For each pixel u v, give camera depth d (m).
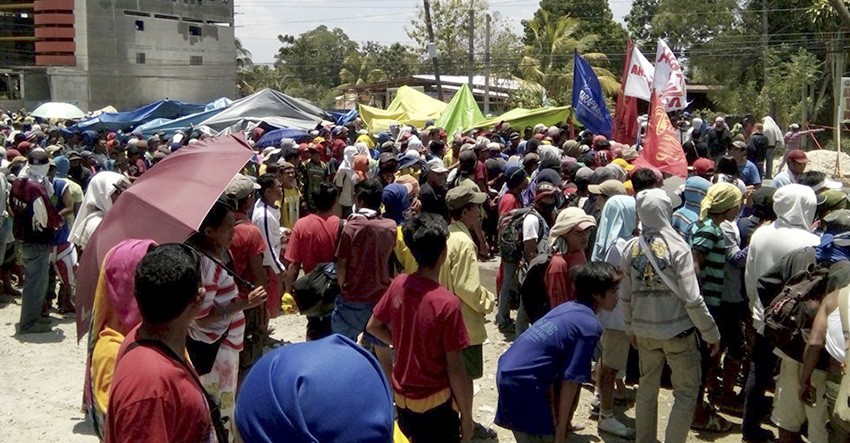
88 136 19.44
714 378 6.37
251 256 6.05
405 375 4.41
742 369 7.04
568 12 62.88
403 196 7.99
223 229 4.62
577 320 4.45
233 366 4.73
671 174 9.68
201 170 4.57
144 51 59.34
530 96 41.47
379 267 5.92
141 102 59.56
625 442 6.11
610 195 6.99
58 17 56.47
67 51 56.81
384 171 10.26
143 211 4.38
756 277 5.73
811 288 5.00
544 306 6.02
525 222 7.38
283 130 20.98
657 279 5.21
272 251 6.85
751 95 42.00
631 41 14.06
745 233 6.85
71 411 6.72
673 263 5.10
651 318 5.25
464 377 4.35
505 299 8.56
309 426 1.80
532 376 4.45
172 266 2.83
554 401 4.54
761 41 42.88
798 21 43.00
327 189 6.55
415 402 4.39
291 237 6.58
